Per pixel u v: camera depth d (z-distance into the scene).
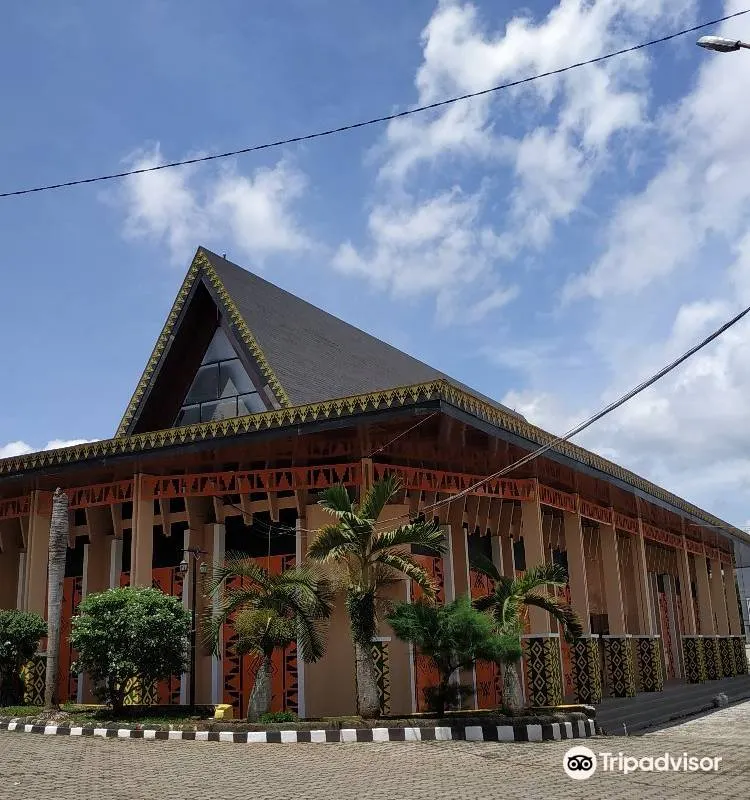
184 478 20.20
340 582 15.66
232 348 23.45
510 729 14.33
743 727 18.73
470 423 16.98
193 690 18.20
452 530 21.83
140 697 18.77
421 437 18.86
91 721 16.27
